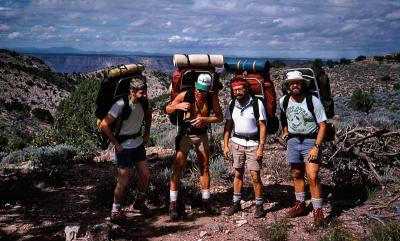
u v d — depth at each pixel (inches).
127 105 191.3
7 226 203.6
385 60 3863.2
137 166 207.6
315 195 196.9
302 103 194.7
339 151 274.8
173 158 342.6
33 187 261.6
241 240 185.3
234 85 202.2
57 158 327.9
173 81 208.7
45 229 200.1
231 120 216.1
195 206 235.1
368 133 289.9
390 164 279.6
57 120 448.8
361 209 215.3
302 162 204.5
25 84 6382.9
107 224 189.0
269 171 297.7
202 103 208.4
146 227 203.8
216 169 287.7
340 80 3051.2
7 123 2849.4
